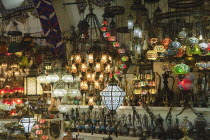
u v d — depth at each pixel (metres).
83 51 8.14
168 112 7.62
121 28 7.69
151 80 7.45
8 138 9.45
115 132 8.14
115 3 8.58
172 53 5.82
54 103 9.76
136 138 7.68
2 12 10.60
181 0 5.44
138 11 6.92
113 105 5.30
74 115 9.71
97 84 7.81
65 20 9.67
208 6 6.09
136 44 7.13
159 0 7.39
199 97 7.05
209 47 5.67
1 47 8.27
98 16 9.14
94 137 8.85
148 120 8.07
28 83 7.50
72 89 8.05
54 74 7.38
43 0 9.07
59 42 9.02
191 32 6.35
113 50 8.03
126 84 8.45
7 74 10.15
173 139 7.13
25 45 7.99
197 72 7.48
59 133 9.88
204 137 6.73
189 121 6.91
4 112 11.05
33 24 10.52
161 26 6.46
